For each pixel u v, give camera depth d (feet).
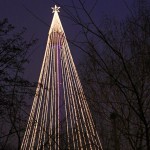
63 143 24.72
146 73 25.11
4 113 23.75
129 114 24.61
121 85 22.34
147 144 20.68
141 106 21.18
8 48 27.20
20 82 25.63
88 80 28.25
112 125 27.61
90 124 28.89
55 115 25.85
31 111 24.99
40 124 23.73
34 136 24.12
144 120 20.97
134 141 23.72
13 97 24.72
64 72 44.45
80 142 26.13
